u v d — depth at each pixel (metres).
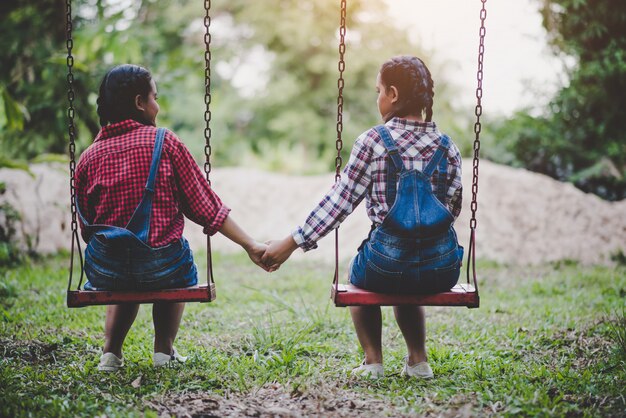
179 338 4.11
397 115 3.12
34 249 7.25
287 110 14.83
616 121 7.72
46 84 8.45
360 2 14.09
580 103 7.67
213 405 2.86
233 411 2.80
